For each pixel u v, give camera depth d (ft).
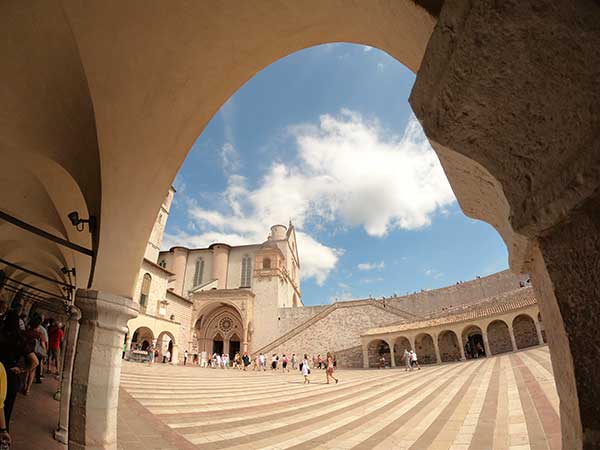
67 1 10.54
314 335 134.92
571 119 3.02
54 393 28.45
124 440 18.43
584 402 2.81
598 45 2.76
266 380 65.92
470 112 3.70
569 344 3.02
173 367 80.33
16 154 19.27
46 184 21.07
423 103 4.19
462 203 5.27
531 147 3.36
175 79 12.60
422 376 61.11
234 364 127.75
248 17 10.27
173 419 25.85
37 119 15.46
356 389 49.39
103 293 14.51
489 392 33.86
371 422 27.35
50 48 12.42
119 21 10.97
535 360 50.98
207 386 48.49
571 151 3.01
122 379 43.75
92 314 14.43
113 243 14.82
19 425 18.12
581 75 2.91
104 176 14.17
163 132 14.02
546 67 3.12
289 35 10.48
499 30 3.25
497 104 3.51
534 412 22.77
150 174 14.90
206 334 150.10
